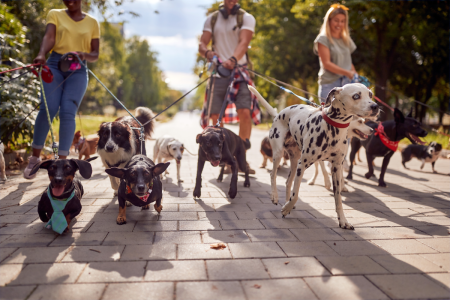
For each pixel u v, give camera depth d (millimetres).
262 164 7434
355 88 3143
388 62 21109
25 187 4867
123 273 2344
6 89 6152
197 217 3688
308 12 20156
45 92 5043
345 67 6117
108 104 52594
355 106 3129
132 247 2805
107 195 4586
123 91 64062
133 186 3260
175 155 5664
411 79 27266
